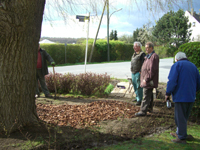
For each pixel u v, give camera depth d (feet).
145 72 13.79
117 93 21.65
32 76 10.64
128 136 10.84
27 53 10.03
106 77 23.11
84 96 20.51
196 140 10.62
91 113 14.21
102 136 10.70
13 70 9.62
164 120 13.57
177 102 10.44
